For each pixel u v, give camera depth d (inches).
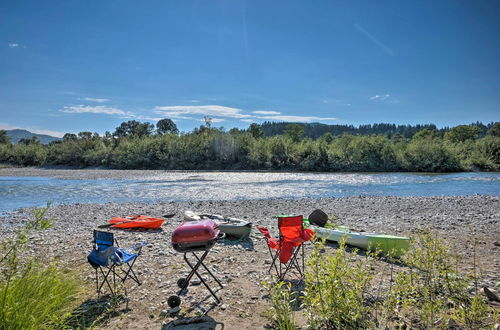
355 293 147.4
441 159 1833.2
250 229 372.2
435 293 171.8
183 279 216.1
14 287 148.3
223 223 379.9
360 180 1315.2
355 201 732.7
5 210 664.4
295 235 226.8
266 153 2060.8
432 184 1161.4
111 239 199.8
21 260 288.2
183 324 171.0
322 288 147.6
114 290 216.1
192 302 199.2
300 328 158.4
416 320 156.2
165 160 2165.4
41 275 178.4
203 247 187.8
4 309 130.7
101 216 570.9
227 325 168.4
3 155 2596.0
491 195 859.4
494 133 4050.2
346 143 2071.9
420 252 188.4
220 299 202.8
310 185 1134.4
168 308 191.5
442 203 692.7
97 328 167.8
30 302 148.8
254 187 1073.5
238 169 2044.8
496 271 247.9
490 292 189.2
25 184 1182.3
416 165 1849.2
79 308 189.0
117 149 2298.2
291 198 821.2
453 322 148.6
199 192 949.8
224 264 279.6
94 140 2509.8
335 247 338.6
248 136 2226.9
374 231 420.2
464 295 168.7
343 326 142.9
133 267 271.3
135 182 1248.2
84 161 2333.9
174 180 1326.3
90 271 261.1
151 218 484.7
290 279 235.6
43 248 343.6
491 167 1882.4
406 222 476.7
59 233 424.2
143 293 215.2
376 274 238.1
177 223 498.3
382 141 1952.5
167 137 2332.7
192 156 2134.6
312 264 152.5
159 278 243.6
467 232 401.1
